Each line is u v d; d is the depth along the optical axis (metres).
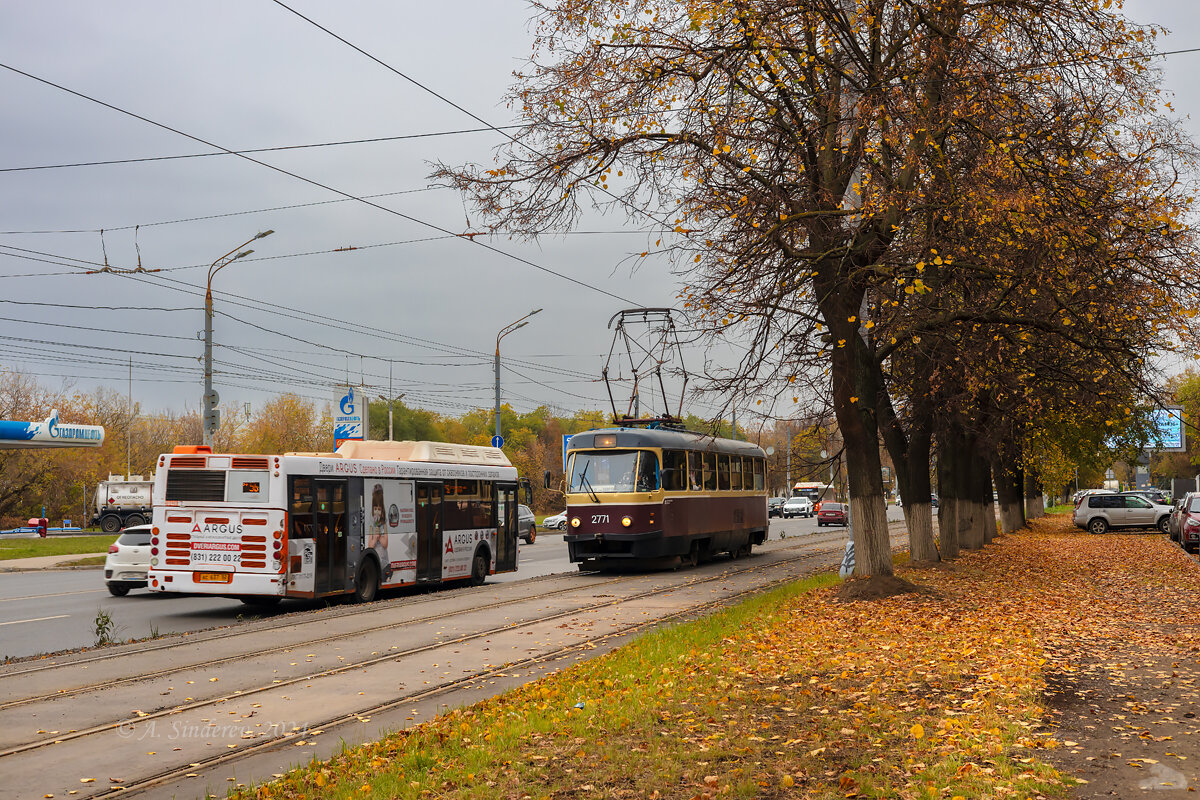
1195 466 91.94
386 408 90.88
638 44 17.11
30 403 83.00
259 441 81.62
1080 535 45.72
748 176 17.06
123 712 9.91
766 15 16.05
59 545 43.62
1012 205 15.09
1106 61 16.28
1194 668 11.05
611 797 6.56
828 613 16.27
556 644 14.20
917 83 16.59
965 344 19.94
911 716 8.62
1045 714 8.66
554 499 90.12
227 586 18.77
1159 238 16.69
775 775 6.93
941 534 28.83
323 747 8.59
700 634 13.86
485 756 7.59
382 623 16.61
